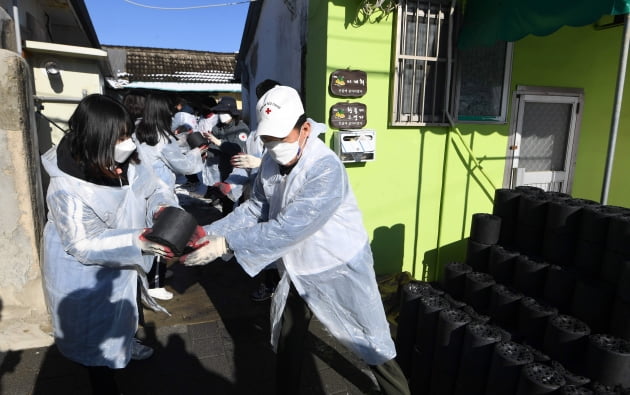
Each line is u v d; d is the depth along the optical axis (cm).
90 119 169
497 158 413
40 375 261
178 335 312
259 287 373
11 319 287
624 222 219
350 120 348
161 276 369
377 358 209
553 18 276
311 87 384
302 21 412
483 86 394
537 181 441
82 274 187
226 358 287
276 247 181
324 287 203
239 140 470
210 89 1250
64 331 191
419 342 254
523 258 271
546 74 412
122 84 1184
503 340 218
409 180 386
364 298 204
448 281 294
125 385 257
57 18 680
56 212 175
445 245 413
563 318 222
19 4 470
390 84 359
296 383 224
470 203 413
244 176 361
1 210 271
